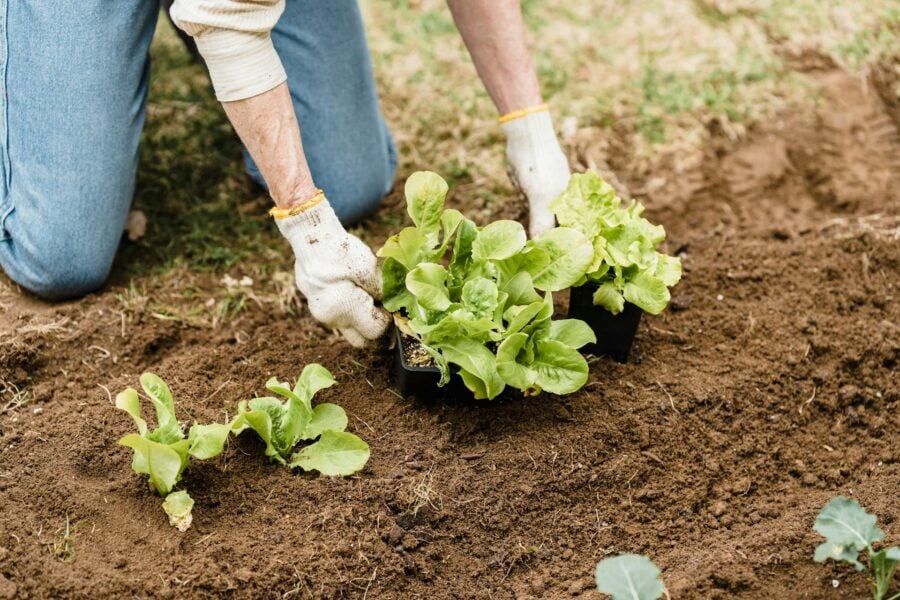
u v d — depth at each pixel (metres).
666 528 2.14
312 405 2.23
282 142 2.12
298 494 2.11
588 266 2.16
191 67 2.81
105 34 2.29
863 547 1.97
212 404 2.23
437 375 2.18
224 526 2.09
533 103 2.35
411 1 2.96
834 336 2.33
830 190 2.64
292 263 2.48
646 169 2.66
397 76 2.78
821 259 2.45
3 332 2.29
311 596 2.03
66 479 2.11
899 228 2.50
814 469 2.20
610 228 2.21
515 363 2.13
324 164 2.47
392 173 2.58
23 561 2.03
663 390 2.25
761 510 2.15
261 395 2.25
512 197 2.57
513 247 2.14
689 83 2.79
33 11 2.28
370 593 2.05
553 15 2.95
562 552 2.11
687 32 2.90
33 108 2.31
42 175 2.32
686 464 2.19
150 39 2.36
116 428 2.18
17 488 2.11
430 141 2.68
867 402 2.27
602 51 2.86
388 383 2.26
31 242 2.32
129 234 2.50
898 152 2.73
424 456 2.16
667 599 2.02
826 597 2.01
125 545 2.06
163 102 2.73
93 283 2.37
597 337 2.26
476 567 2.09
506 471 2.15
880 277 2.43
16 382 2.26
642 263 2.21
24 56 2.30
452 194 2.59
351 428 2.20
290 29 2.39
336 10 2.40
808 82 2.79
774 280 2.42
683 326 2.35
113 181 2.35
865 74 2.82
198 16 2.04
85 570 2.03
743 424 2.23
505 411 2.21
